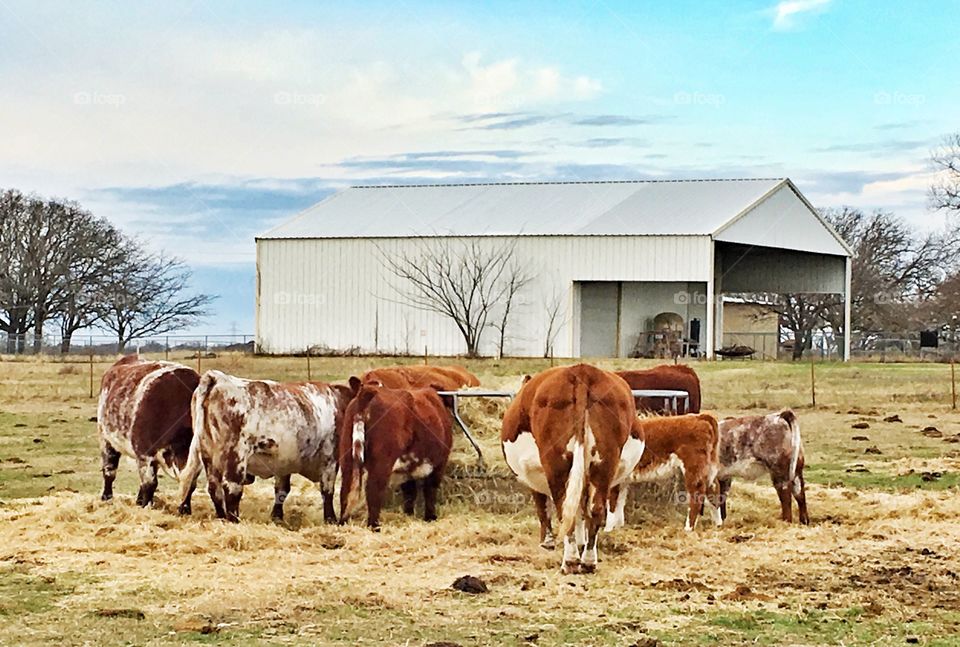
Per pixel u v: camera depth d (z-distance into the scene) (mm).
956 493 17391
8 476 18359
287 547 12617
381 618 9562
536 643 8938
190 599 10102
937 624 9617
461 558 12094
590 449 11297
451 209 58438
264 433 14102
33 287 69750
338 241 57031
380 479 14148
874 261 86000
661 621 9648
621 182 59500
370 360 49719
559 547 12680
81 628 9141
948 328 80562
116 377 15383
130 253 71562
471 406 18953
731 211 53500
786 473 15141
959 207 74688
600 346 56062
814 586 10992
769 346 74625
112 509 14266
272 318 58062
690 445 14492
